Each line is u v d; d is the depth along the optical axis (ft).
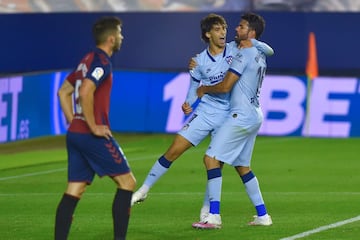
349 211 114.21
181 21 241.76
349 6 242.58
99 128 83.92
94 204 120.78
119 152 85.92
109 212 114.21
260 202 102.83
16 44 247.91
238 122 98.37
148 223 106.22
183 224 105.19
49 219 109.70
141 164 166.91
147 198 126.62
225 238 95.91
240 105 98.63
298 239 94.99
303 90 212.23
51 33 245.65
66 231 85.76
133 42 243.40
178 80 215.51
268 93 213.46
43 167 164.04
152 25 242.78
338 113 210.59
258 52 98.43
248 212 114.21
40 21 246.47
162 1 247.70
